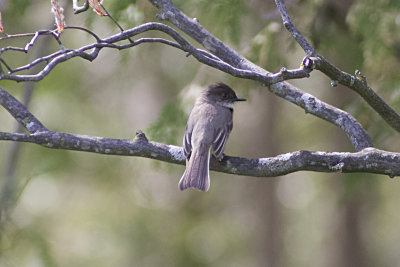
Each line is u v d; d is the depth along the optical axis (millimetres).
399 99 10008
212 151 6988
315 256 23453
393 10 9695
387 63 10352
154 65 14703
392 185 20969
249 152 20656
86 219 18266
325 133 17453
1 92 6223
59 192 17359
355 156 6379
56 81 16188
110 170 16359
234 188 21781
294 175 23344
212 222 21391
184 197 20734
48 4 13719
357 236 19406
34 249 10344
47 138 6160
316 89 16328
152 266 19109
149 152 6641
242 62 7770
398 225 22891
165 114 10844
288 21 6340
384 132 10367
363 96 6605
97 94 16969
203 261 20516
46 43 12180
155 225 19219
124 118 17844
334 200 17656
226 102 8586
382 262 23000
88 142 6324
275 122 20250
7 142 12820
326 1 10984
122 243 18594
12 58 14000
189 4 10812
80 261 17750
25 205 16500
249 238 21969
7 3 11070
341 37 11227
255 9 12078
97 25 10961
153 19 10281
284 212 23344
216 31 10695
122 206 18672
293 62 14383
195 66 12703
